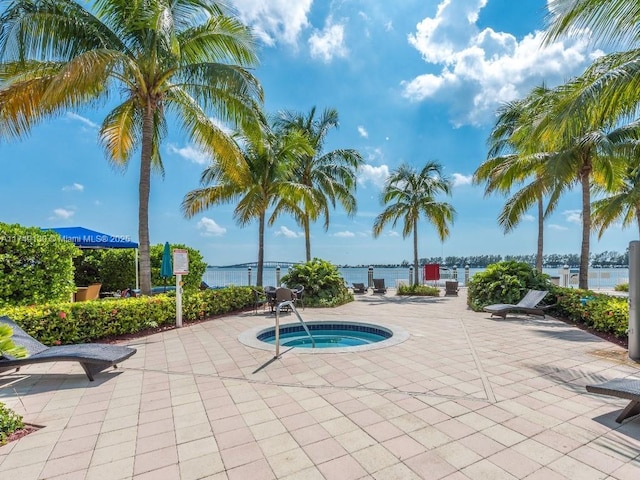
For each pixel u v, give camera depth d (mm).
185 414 3201
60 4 6590
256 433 2820
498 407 3262
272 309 9789
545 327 7207
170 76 7910
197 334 6773
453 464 2354
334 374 4266
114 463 2416
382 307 10820
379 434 2777
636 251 4785
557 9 5172
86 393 3754
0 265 6230
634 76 5312
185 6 7547
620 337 5992
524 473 2242
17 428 2900
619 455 2438
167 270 8781
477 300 10016
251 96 8086
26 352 4027
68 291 7539
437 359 4871
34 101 6473
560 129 6180
